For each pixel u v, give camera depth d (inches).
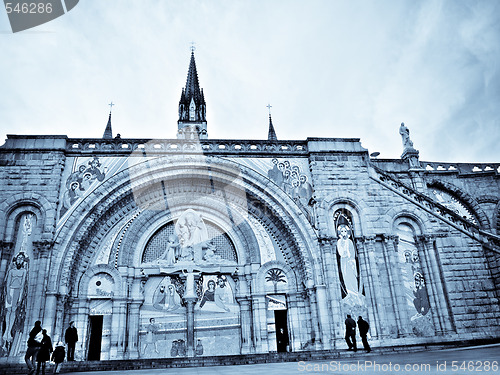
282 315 901.2
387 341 789.2
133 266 869.2
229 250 920.3
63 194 839.1
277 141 946.1
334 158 934.4
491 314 825.5
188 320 847.1
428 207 911.0
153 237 910.4
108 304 834.8
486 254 868.6
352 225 889.5
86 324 809.5
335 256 855.7
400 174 1036.5
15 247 793.6
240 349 845.8
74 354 779.4
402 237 890.1
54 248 796.6
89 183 856.3
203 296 880.9
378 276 845.8
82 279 832.9
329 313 815.7
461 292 839.1
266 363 627.2
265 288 878.4
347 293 832.3
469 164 1125.1
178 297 876.0
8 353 720.3
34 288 762.2
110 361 679.7
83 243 837.8
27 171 842.2
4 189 822.5
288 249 905.5
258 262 889.5
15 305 753.0
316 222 878.4
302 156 942.4
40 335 730.2
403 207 901.2
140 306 857.5
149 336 839.1
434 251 872.3
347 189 908.6
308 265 857.5
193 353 826.2
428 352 587.2
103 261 858.1
